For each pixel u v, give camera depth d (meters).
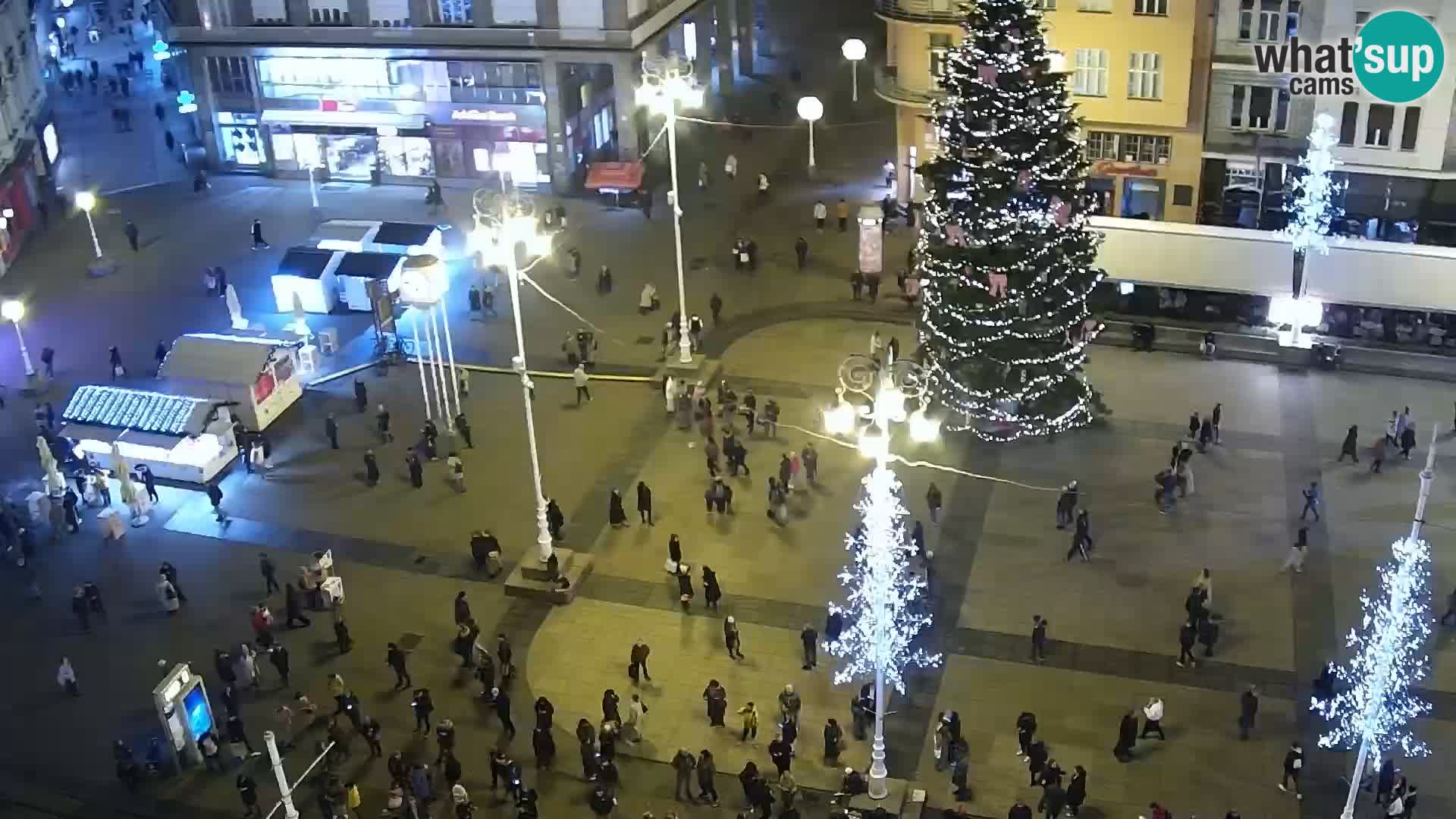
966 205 48.31
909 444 51.97
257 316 64.38
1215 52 59.84
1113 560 45.25
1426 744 37.78
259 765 39.50
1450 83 56.81
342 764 38.97
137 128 89.06
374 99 76.06
